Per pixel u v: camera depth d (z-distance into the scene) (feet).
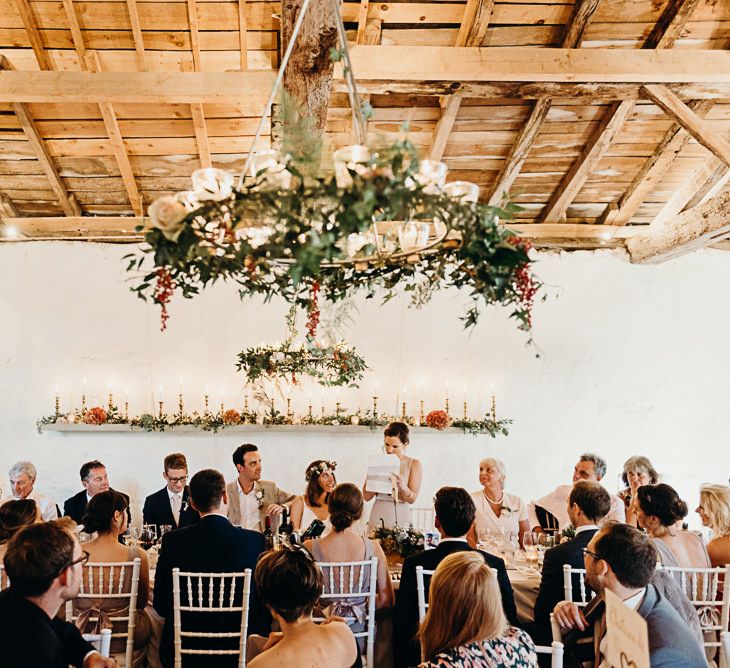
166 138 19.07
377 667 11.50
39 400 21.17
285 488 21.45
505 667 5.81
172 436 21.29
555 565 10.82
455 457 22.07
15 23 15.93
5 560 6.32
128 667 10.19
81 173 20.11
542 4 15.96
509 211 7.22
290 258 6.90
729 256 23.27
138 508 21.01
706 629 10.00
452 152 20.08
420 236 8.39
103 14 15.89
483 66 15.90
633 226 22.89
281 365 19.51
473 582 5.95
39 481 20.86
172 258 6.91
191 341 21.71
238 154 19.77
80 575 6.54
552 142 19.85
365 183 6.43
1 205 20.83
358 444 21.74
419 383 22.17
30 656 6.00
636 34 16.81
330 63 12.57
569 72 16.03
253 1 15.80
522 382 22.50
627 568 6.81
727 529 11.24
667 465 22.53
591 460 15.57
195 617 10.49
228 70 17.30
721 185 21.08
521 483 22.21
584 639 7.64
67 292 21.52
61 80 15.70
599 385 22.66
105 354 21.48
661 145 19.85
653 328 22.91
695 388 22.80
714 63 16.33
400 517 17.10
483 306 22.58
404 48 15.79
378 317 22.21
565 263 22.94
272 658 6.53
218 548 10.56
